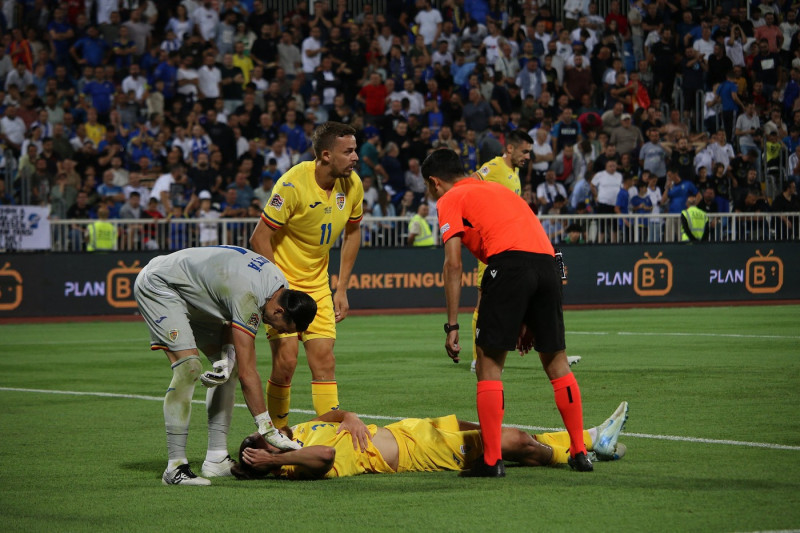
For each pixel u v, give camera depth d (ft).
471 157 184.96
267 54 196.65
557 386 49.14
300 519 40.11
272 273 47.96
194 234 162.71
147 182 170.09
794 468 49.08
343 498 43.70
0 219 155.74
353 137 55.93
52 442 59.26
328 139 55.52
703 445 55.31
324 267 58.44
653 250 173.58
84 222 160.97
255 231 56.65
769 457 51.88
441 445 49.44
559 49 212.02
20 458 54.39
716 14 224.12
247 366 47.14
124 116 181.47
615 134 195.31
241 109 183.73
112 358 105.70
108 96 183.62
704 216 176.86
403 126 183.73
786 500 42.34
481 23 215.72
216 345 51.01
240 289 46.93
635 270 172.65
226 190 172.55
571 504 41.91
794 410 67.36
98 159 173.17
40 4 193.26
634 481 46.39
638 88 204.54
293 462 46.85
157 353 110.11
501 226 48.85
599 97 210.18
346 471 48.44
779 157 201.67
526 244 48.44
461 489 45.16
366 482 47.09
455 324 49.98
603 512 40.45
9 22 193.77
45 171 167.94
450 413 68.44
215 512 41.57
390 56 202.08
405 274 166.20
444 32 210.18
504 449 49.03
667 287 174.29
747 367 89.97
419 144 183.73
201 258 48.03
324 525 39.09
